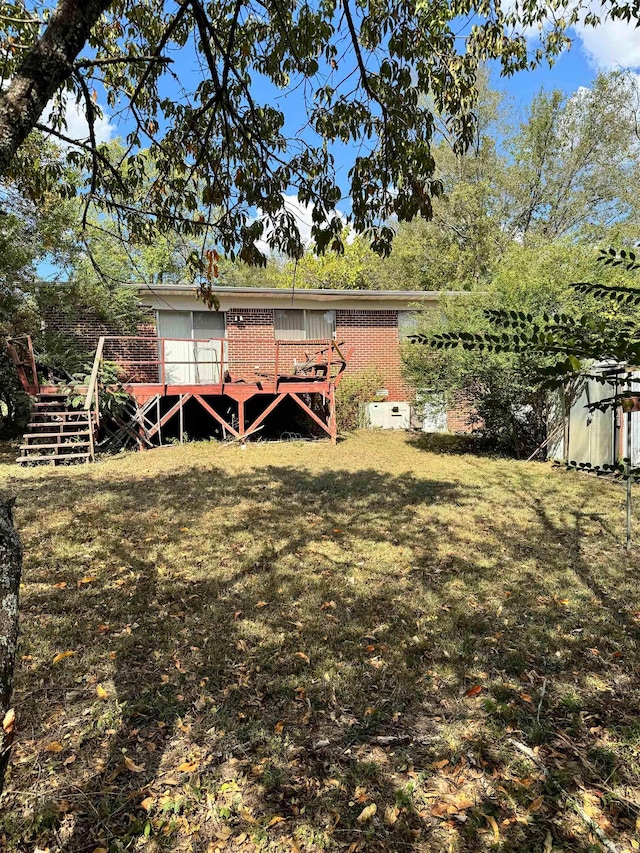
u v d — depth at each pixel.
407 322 14.88
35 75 1.33
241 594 4.05
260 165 3.07
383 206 3.15
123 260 11.14
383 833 2.00
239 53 3.13
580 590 4.12
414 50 2.95
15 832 2.00
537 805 2.10
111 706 2.72
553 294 8.85
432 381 10.62
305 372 13.53
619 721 2.59
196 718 2.65
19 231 9.49
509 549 5.04
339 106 3.02
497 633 3.45
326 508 6.50
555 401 9.62
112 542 5.17
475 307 9.62
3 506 1.19
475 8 3.05
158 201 3.31
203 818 2.07
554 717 2.64
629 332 1.67
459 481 8.12
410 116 2.94
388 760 2.36
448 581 4.28
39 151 3.73
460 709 2.70
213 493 7.26
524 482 8.04
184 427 13.78
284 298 13.87
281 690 2.86
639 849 1.92
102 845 1.96
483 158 22.33
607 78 20.83
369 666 3.09
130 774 2.29
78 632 3.46
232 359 13.84
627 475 2.11
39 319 11.62
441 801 2.13
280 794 2.18
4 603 1.11
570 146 22.58
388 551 4.98
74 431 10.77
